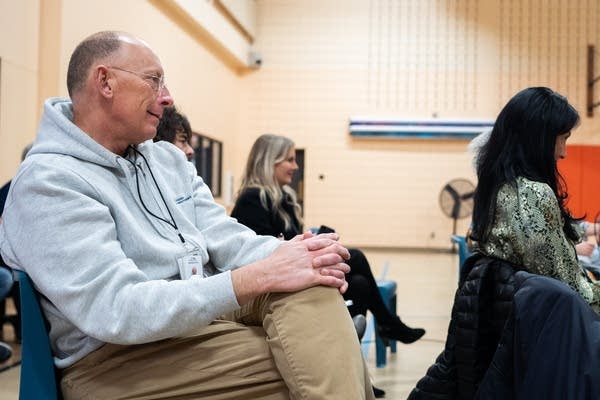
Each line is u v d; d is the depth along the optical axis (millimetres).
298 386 1146
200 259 1406
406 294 5914
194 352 1245
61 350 1291
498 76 11359
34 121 5113
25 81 4957
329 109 11570
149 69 1367
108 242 1210
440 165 11312
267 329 1227
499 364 1402
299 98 11617
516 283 1450
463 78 11414
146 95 1361
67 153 1304
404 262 9125
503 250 1725
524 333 1329
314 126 11594
